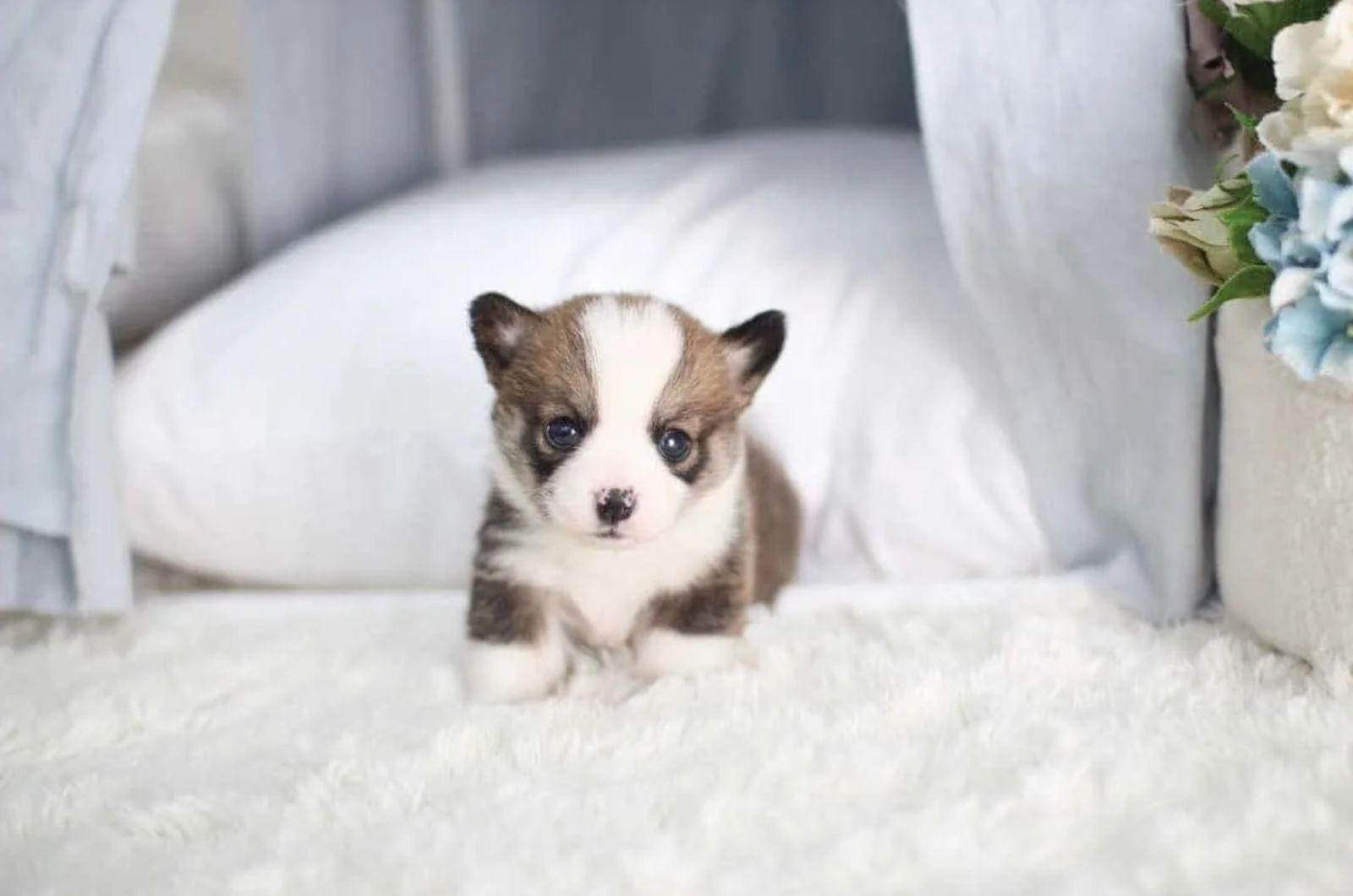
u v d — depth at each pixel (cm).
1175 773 66
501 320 75
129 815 67
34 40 80
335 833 65
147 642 82
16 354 81
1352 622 72
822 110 126
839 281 89
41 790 69
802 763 68
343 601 86
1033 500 83
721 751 69
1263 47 74
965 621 80
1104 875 61
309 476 87
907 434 84
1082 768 66
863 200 93
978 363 84
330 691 78
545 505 72
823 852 62
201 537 89
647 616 78
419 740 72
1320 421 71
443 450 87
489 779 69
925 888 61
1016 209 79
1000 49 78
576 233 93
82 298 80
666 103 124
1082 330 80
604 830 64
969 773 67
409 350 88
